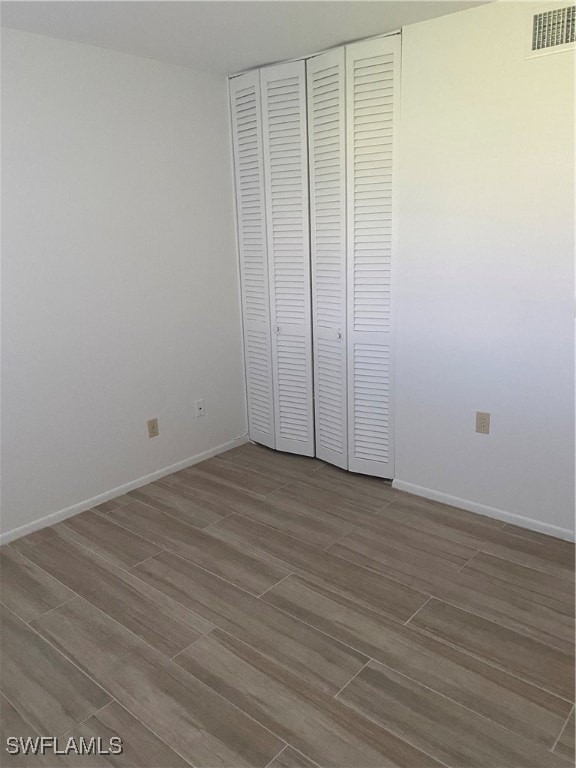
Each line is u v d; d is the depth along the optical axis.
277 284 3.31
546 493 2.59
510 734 1.66
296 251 3.18
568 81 2.19
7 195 2.49
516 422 2.61
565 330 2.39
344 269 2.98
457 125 2.48
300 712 1.75
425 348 2.81
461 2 2.26
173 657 1.98
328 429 3.35
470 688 1.81
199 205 3.24
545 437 2.54
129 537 2.72
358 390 3.12
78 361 2.84
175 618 2.17
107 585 2.38
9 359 2.60
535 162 2.32
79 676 1.91
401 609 2.18
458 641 2.01
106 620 2.17
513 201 2.41
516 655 1.94
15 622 2.18
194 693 1.83
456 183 2.54
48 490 2.83
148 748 1.65
